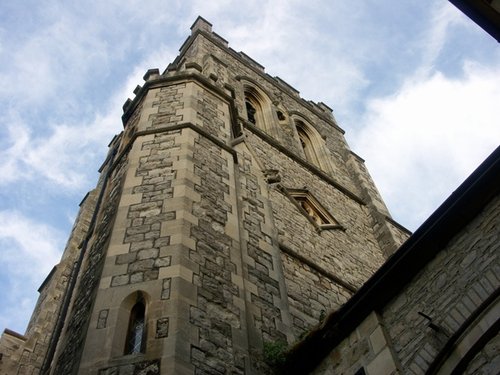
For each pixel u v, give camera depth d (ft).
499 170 21.54
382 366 21.63
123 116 46.73
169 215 29.73
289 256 38.52
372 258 51.21
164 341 22.44
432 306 21.59
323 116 85.51
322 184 59.21
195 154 35.88
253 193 39.88
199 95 44.29
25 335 46.73
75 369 21.72
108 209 33.83
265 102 71.82
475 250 21.33
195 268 26.86
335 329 24.56
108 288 25.29
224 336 24.56
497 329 18.99
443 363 19.85
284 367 25.17
